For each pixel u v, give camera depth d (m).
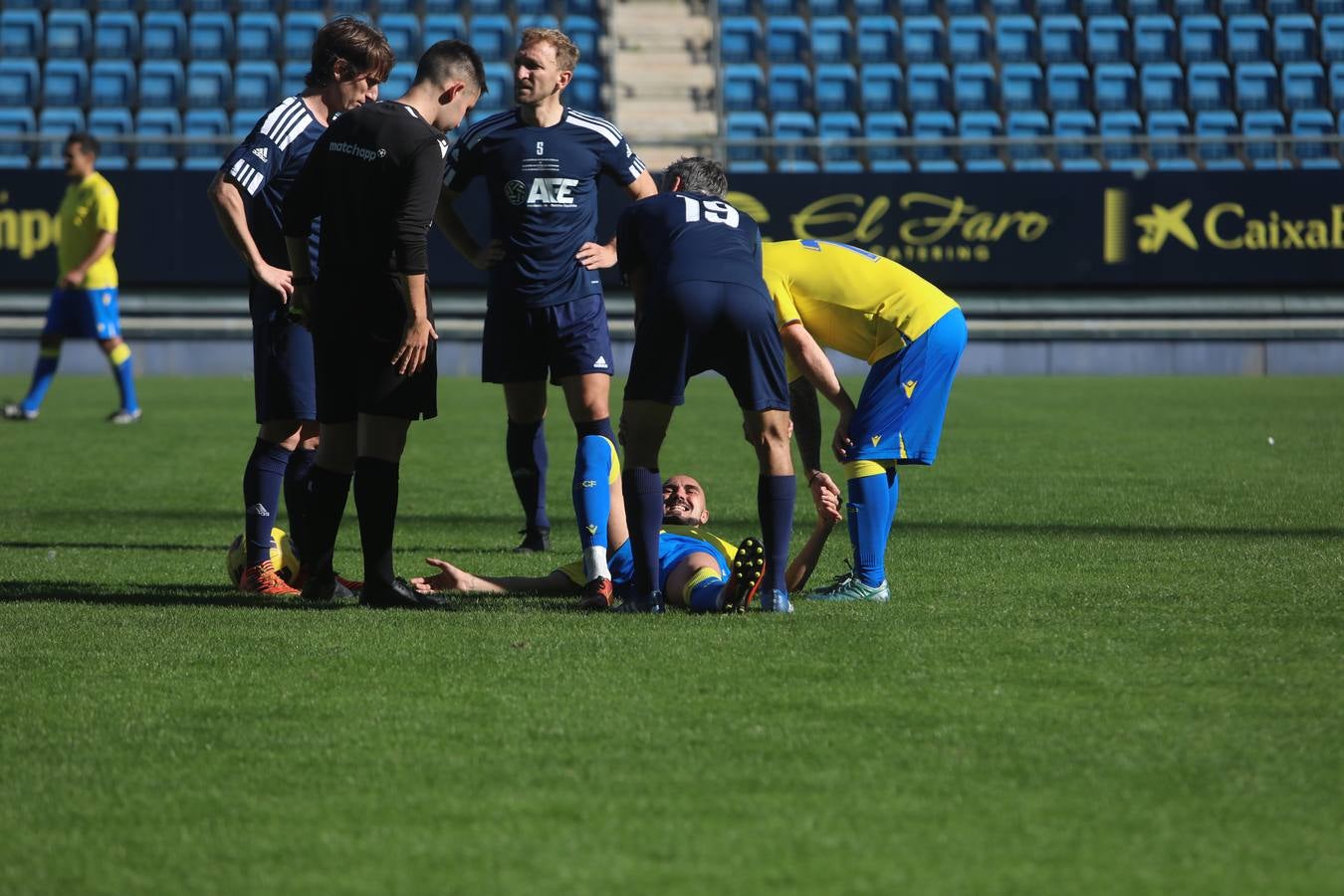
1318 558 20.61
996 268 66.06
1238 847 9.30
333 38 18.75
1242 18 77.81
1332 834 9.51
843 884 8.75
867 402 17.33
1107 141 65.50
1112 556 20.92
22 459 34.81
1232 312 66.94
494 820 9.80
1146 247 66.38
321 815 9.93
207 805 10.12
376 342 17.16
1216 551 21.34
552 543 23.92
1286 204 66.38
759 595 17.06
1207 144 68.19
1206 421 43.72
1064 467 32.69
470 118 74.56
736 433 40.72
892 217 65.50
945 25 79.00
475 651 14.53
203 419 44.91
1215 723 11.91
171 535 24.20
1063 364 67.31
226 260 65.00
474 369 66.38
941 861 9.09
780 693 12.85
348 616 16.58
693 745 11.38
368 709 12.43
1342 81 75.94
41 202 64.31
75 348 66.00
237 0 77.69
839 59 78.00
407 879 8.86
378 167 16.83
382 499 17.25
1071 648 14.58
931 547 21.89
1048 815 9.84
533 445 22.89
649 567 16.88
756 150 66.94
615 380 64.94
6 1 76.06
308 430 20.06
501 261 22.08
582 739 11.55
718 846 9.34
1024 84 75.81
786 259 17.42
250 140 18.64
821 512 17.47
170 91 73.88
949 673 13.55
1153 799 10.13
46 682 13.38
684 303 16.20
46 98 73.31
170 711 12.41
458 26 77.75
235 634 15.45
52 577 19.89
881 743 11.40
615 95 75.69
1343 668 13.70
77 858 9.23
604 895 8.61
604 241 65.00
